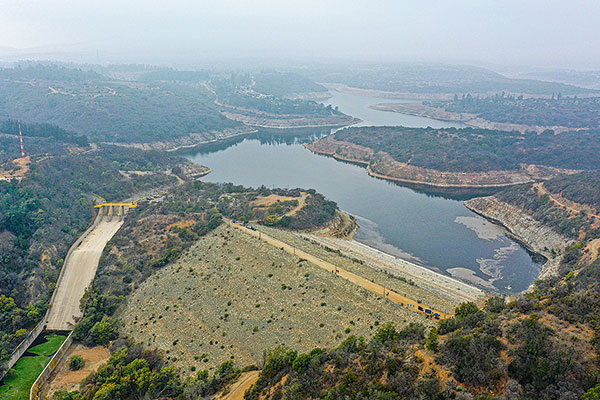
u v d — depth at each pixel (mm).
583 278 106500
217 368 95438
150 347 108000
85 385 94750
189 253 148500
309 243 152125
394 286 118500
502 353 61969
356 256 153750
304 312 105938
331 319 100938
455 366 60719
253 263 132750
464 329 72500
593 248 144125
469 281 146500
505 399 53781
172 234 162750
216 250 145500
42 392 96062
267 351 88688
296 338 97812
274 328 103562
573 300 73750
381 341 76438
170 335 111188
